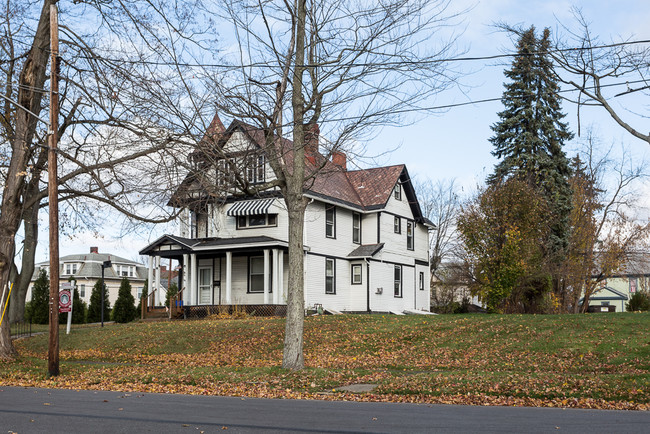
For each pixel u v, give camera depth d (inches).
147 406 447.8
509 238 1192.8
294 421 376.8
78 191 769.6
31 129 774.5
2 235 780.0
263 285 1342.3
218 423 369.4
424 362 756.0
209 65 610.5
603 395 472.1
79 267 2723.9
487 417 389.1
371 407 443.2
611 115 624.1
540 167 1574.8
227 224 1381.6
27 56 770.8
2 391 554.3
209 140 624.7
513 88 1642.5
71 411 422.0
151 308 1413.6
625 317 877.2
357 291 1469.0
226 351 912.9
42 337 1125.7
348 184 1590.8
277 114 626.2
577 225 1587.1
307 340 933.8
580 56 614.5
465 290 2033.7
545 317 936.3
